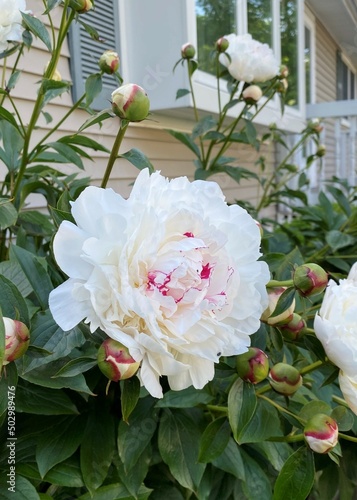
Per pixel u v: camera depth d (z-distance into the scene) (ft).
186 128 10.02
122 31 7.62
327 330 1.95
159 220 1.66
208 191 2.07
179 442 2.66
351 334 1.95
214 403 2.97
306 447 2.05
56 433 2.54
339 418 2.18
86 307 1.65
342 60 24.64
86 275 1.69
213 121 4.92
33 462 2.44
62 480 2.36
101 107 6.33
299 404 2.74
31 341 1.96
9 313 1.90
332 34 21.24
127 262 1.64
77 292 1.63
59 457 2.39
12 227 3.61
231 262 1.79
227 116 9.37
